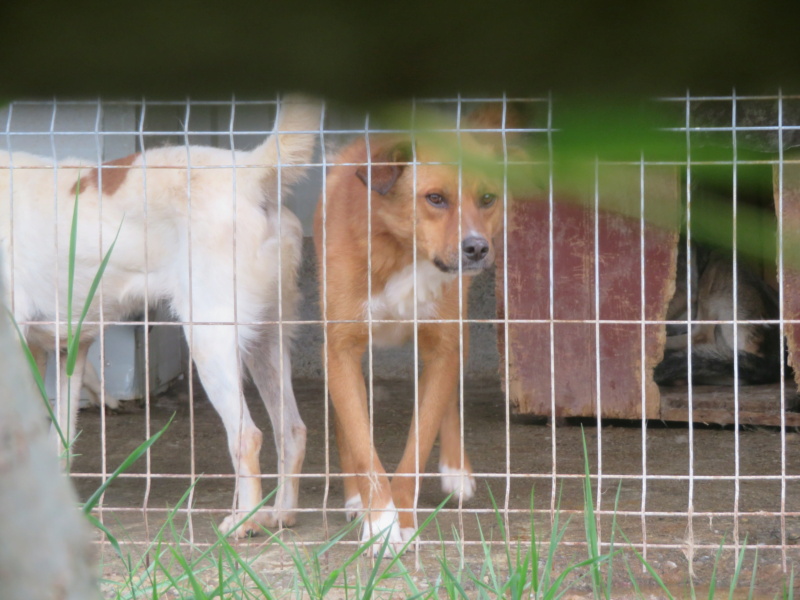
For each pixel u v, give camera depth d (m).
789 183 6.99
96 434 11.05
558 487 8.58
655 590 5.81
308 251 14.05
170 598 5.41
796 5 0.52
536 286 10.95
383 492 6.58
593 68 0.56
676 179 0.85
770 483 8.61
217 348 7.35
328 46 0.53
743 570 6.14
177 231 7.57
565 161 0.59
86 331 8.19
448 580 4.78
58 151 11.80
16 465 0.68
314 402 12.97
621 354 10.83
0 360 0.69
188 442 10.70
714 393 11.05
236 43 0.52
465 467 7.92
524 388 11.11
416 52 0.54
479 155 0.78
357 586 4.68
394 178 6.31
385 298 7.03
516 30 0.53
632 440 10.55
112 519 7.56
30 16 0.49
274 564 6.23
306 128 6.11
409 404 12.82
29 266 8.02
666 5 0.53
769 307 11.75
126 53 0.51
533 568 4.52
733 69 0.55
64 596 0.70
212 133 6.05
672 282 10.55
